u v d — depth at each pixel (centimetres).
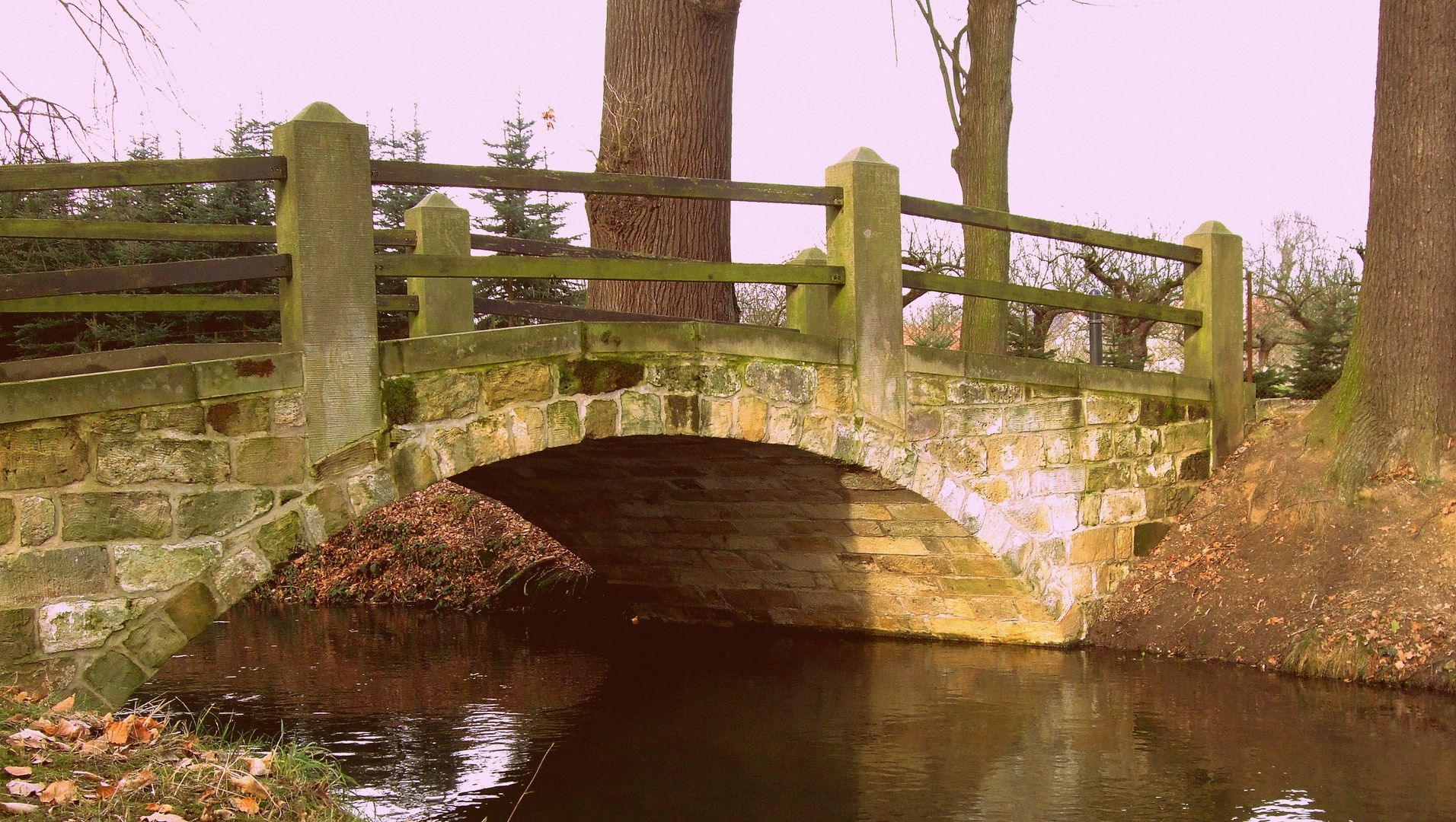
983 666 926
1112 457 969
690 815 588
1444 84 896
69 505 530
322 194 602
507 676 931
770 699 838
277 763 474
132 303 727
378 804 606
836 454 799
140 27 942
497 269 660
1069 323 2167
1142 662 909
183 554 559
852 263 802
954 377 862
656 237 1084
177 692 874
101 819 366
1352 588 858
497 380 661
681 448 848
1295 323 2197
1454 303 896
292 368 591
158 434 552
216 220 1523
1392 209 914
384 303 744
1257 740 692
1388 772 628
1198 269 1050
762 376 764
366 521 1525
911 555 966
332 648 1076
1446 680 773
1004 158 1339
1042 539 929
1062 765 660
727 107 1124
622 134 1076
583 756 696
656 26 1086
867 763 677
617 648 1054
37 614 522
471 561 1402
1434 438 888
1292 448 982
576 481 1019
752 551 1068
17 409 513
